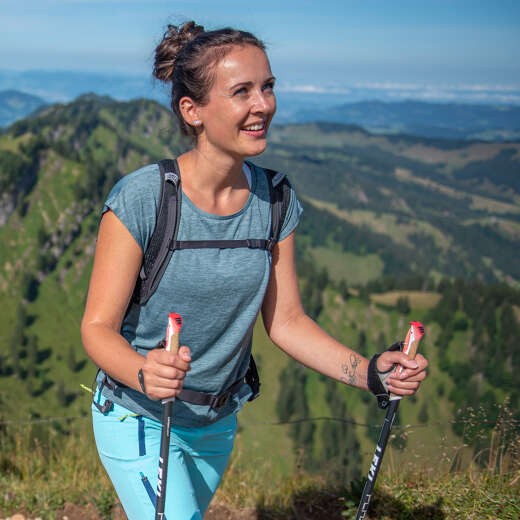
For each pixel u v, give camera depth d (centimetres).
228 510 344
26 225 19600
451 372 12550
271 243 184
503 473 284
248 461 375
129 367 157
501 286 15125
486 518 264
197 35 174
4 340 15862
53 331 16700
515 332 13025
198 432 192
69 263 18988
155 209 169
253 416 11150
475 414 288
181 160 177
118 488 190
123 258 168
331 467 344
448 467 296
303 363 205
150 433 185
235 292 176
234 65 162
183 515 177
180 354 145
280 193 189
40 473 404
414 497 289
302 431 10719
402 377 174
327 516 318
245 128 167
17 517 349
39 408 13125
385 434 181
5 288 17925
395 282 17325
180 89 170
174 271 170
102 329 165
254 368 208
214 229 173
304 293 15888
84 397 13862
